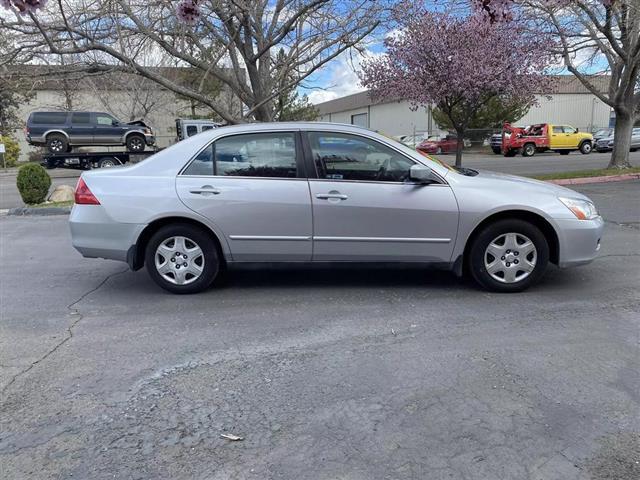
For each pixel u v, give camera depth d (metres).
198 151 5.11
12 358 3.88
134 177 5.12
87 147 23.86
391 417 3.03
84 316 4.75
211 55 11.01
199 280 5.23
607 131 33.56
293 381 3.47
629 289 5.22
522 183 5.17
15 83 10.00
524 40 13.03
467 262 5.20
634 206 10.25
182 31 9.62
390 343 4.04
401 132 47.88
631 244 7.19
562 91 42.34
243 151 5.08
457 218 4.95
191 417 3.07
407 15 10.30
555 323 4.37
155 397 3.30
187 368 3.68
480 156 32.16
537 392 3.27
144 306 4.99
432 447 2.75
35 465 2.66
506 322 4.41
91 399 3.29
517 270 5.08
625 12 11.11
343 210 4.96
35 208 11.51
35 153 37.97
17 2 2.79
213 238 5.18
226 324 4.48
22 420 3.07
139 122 24.89
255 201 4.99
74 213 5.20
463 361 3.71
